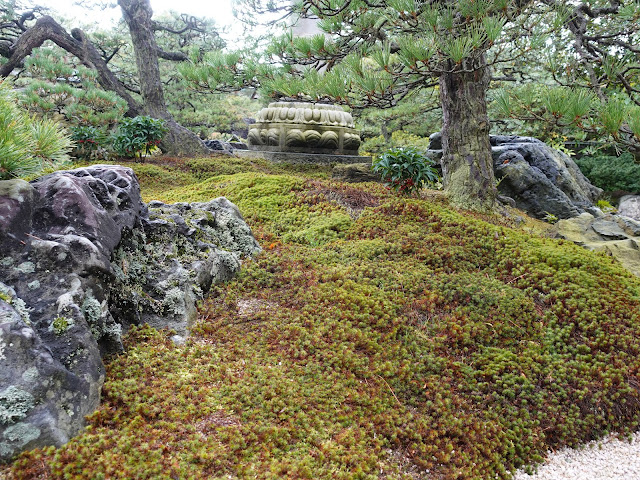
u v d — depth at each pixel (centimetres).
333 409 274
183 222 399
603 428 316
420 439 267
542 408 309
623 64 655
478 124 689
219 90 778
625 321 383
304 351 321
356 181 807
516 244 493
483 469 263
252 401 263
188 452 217
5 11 1384
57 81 1209
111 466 196
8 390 199
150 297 326
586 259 462
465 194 695
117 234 305
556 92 490
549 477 274
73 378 220
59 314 236
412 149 671
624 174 1273
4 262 244
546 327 375
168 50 1842
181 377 274
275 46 680
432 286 414
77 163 957
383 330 362
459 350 351
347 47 658
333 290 403
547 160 899
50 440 202
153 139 1034
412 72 504
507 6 482
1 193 255
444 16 490
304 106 1104
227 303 378
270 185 691
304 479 216
